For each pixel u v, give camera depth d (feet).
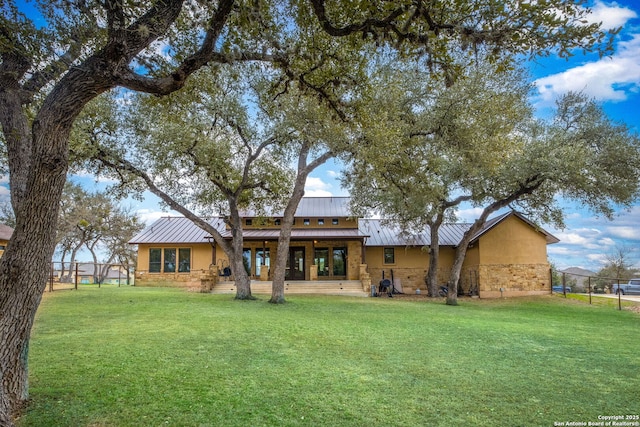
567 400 16.61
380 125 35.58
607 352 25.85
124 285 88.22
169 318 34.09
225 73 41.52
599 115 57.11
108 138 46.55
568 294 75.51
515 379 19.30
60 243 109.19
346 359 22.13
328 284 73.26
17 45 14.65
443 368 20.85
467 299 67.97
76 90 12.46
